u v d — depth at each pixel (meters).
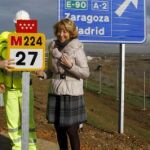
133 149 9.95
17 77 7.50
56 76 6.98
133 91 39.94
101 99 30.86
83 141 9.88
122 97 11.52
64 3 10.97
